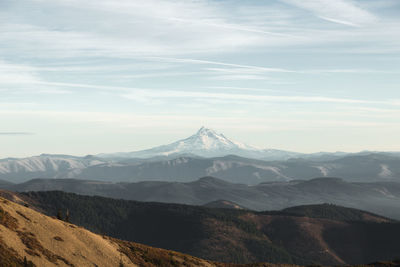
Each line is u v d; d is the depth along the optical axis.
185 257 124.06
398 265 138.88
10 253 76.94
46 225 95.62
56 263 82.94
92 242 100.25
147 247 120.06
